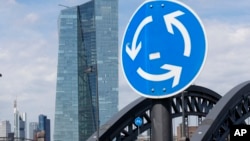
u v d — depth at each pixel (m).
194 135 39.59
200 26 8.02
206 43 7.98
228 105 44.28
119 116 52.12
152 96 8.13
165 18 8.23
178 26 8.15
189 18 8.11
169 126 8.12
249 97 52.72
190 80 7.98
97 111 57.75
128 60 8.45
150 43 8.23
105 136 51.00
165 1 8.27
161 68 8.14
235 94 46.38
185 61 8.04
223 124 44.31
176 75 8.07
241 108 49.38
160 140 8.05
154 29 8.24
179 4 8.17
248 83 50.16
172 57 8.12
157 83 8.12
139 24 8.40
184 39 8.08
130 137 52.78
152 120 8.19
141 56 8.30
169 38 8.16
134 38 8.45
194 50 8.02
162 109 8.12
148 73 8.18
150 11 8.32
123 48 8.55
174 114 58.03
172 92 8.05
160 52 8.16
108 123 51.69
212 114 42.00
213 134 40.91
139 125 53.41
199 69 7.95
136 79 8.31
